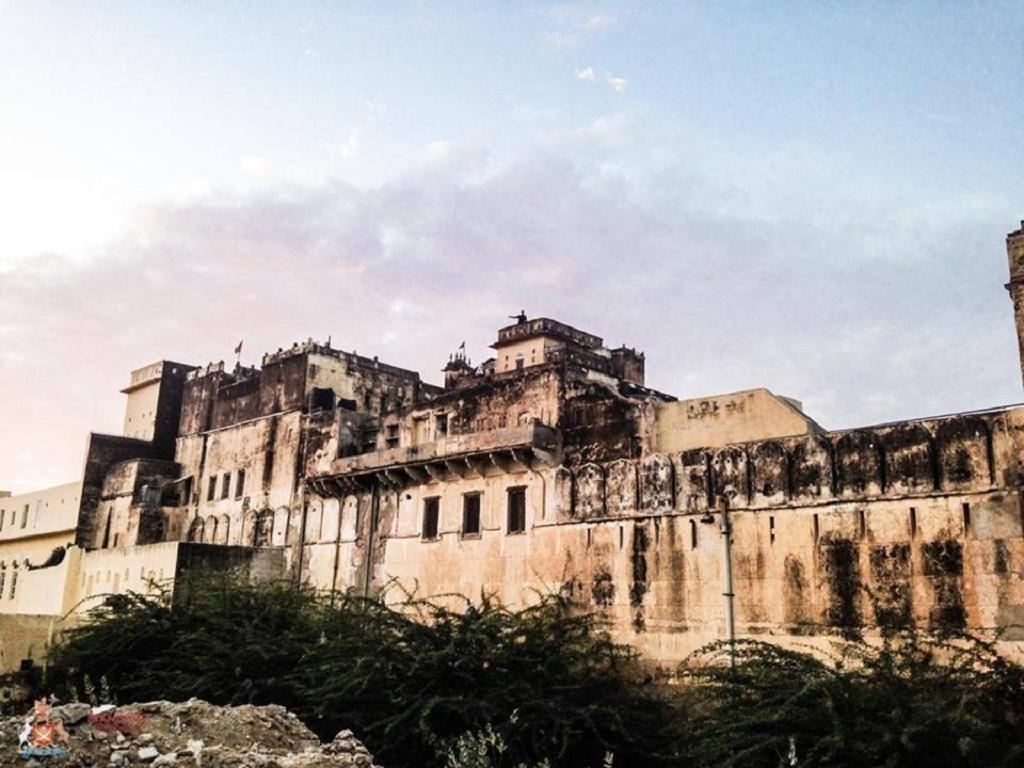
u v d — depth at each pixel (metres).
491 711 24.20
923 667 20.86
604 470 32.62
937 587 24.61
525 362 60.06
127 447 60.62
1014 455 24.12
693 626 28.88
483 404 38.69
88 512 58.53
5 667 40.00
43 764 16.66
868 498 26.31
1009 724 19.48
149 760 17.42
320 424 46.38
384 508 41.12
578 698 25.91
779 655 22.81
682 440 31.38
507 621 27.66
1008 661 21.33
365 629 27.89
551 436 34.81
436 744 23.25
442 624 27.59
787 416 29.14
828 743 19.47
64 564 56.28
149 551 46.47
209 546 44.31
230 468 52.56
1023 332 24.67
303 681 28.09
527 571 34.00
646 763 25.31
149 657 31.91
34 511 65.69
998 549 23.83
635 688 27.67
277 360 51.09
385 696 25.55
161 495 56.28
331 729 25.91
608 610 31.06
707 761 21.83
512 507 35.56
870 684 20.97
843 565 26.31
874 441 26.59
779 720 20.62
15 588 65.19
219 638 30.61
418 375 54.88
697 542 29.47
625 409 33.19
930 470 25.42
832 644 23.45
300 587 34.84
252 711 21.39
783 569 27.41
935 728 18.78
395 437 43.09
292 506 46.47
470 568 36.16
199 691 28.41
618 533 31.55
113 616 35.62
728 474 29.33
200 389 58.06
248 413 52.47
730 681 22.44
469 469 37.19
